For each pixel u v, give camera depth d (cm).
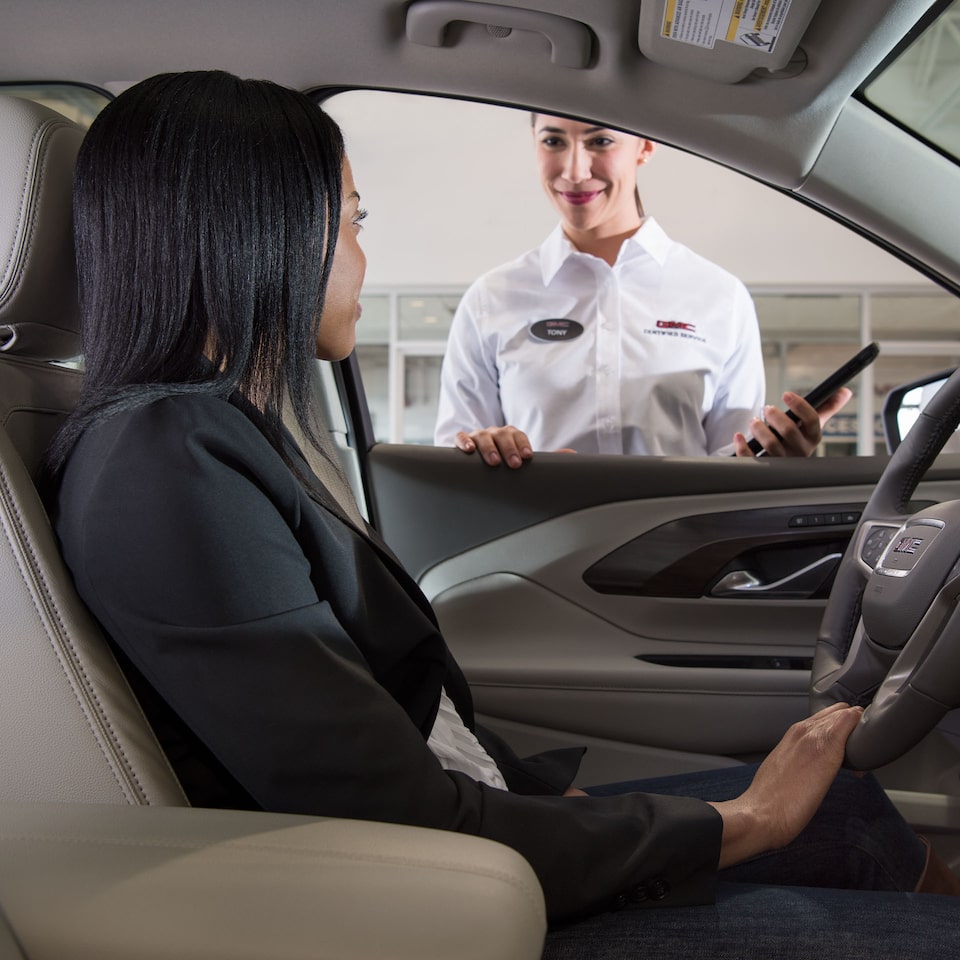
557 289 187
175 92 63
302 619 55
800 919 60
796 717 137
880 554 96
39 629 56
